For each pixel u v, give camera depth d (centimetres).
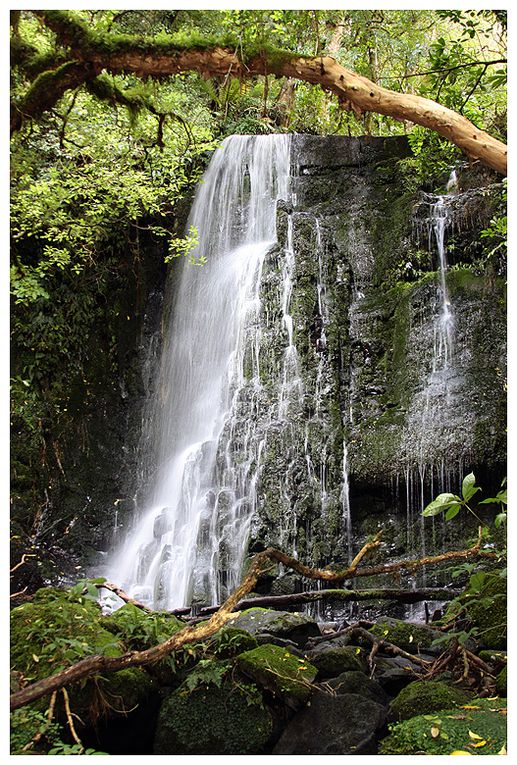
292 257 806
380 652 435
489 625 421
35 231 743
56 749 305
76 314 845
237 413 759
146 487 853
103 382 868
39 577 730
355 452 727
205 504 728
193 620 470
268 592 673
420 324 768
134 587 734
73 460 819
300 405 745
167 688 365
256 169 923
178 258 916
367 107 414
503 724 321
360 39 833
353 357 783
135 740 355
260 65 425
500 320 737
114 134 766
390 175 877
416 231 813
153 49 427
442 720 328
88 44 427
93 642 354
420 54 909
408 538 702
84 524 804
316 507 709
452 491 696
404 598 501
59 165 766
